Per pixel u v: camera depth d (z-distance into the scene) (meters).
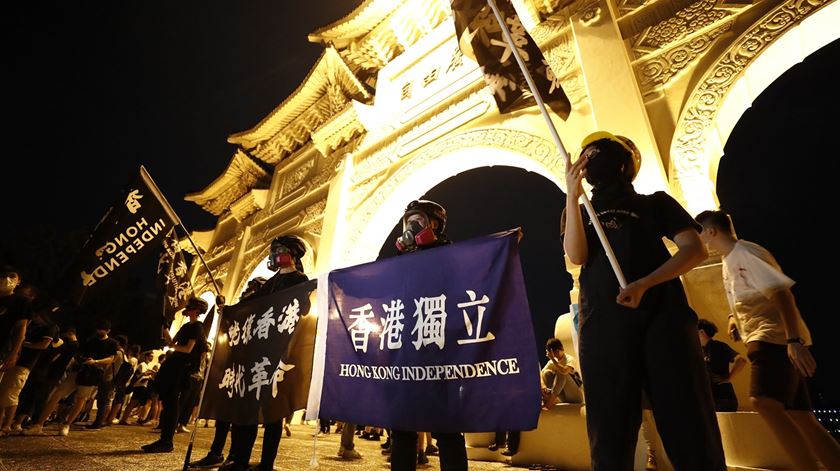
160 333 9.38
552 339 5.11
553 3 7.87
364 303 2.67
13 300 4.45
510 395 1.93
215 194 17.41
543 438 4.79
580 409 4.63
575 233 1.63
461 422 2.01
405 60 10.96
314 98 13.12
